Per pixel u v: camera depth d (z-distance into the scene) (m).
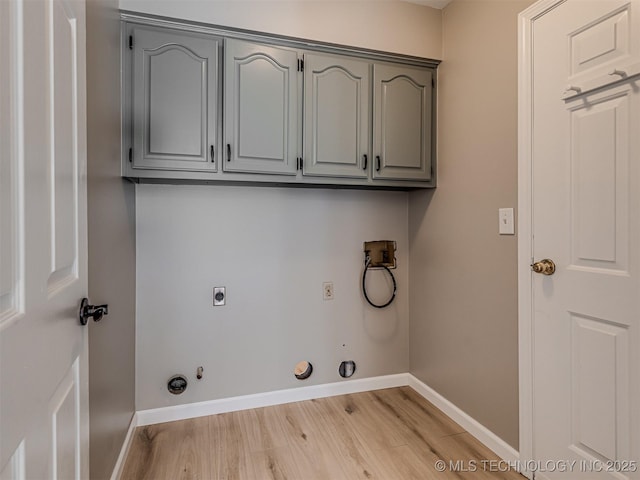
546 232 1.44
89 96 1.14
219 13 1.76
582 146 1.30
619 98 1.18
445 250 2.06
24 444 0.57
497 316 1.69
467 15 1.89
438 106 2.11
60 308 0.75
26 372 0.58
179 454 1.67
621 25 1.17
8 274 0.54
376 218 2.37
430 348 2.21
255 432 1.85
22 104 0.58
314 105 1.87
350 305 2.33
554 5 1.39
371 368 2.37
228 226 2.07
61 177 0.76
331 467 1.59
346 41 1.98
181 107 1.66
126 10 1.59
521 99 1.54
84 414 0.91
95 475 1.19
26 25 0.59
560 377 1.39
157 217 1.95
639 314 1.14
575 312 1.33
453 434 1.85
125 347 1.66
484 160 1.76
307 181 1.88
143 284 1.93
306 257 2.23
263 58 1.78
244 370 2.11
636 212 1.14
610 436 1.22
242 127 1.75
